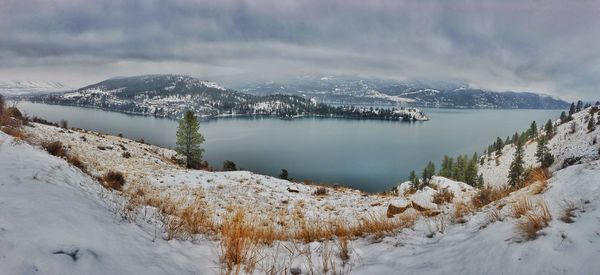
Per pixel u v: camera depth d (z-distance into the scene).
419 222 5.81
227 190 13.91
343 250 4.43
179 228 4.95
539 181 5.40
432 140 177.00
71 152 13.47
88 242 3.16
